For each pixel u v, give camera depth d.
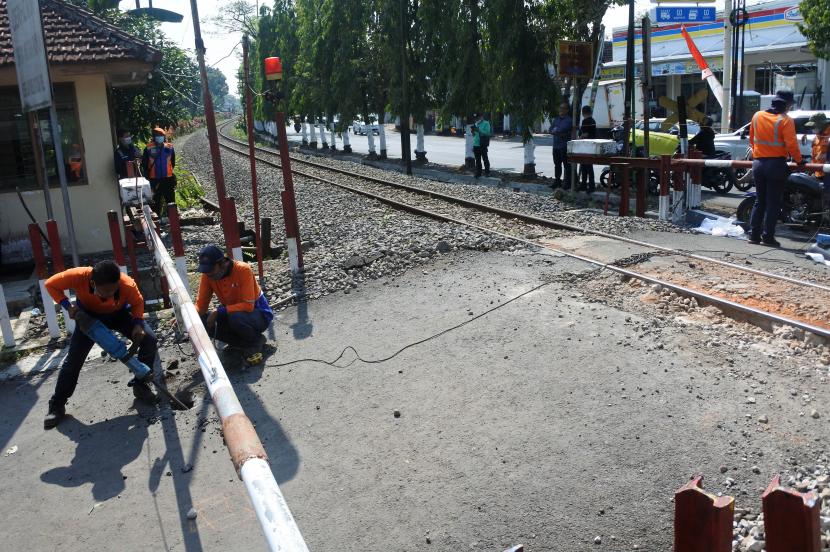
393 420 5.57
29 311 9.16
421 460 4.98
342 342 7.24
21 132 12.19
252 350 7.01
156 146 14.67
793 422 5.04
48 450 5.65
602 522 4.18
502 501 4.44
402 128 24.97
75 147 12.59
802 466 4.53
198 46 9.07
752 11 34.56
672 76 38.84
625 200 12.98
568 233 10.94
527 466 4.78
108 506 4.79
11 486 5.16
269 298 8.95
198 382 6.64
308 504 4.59
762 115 9.88
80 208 12.68
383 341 7.14
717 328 6.84
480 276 8.82
